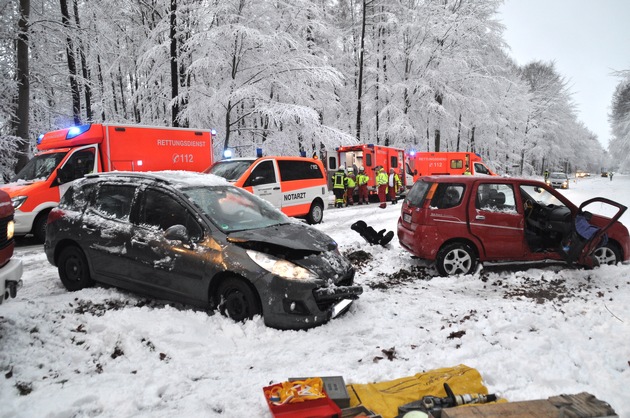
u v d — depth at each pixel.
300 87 18.02
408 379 3.29
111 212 5.49
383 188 18.17
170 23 15.91
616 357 3.80
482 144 39.69
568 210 6.62
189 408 3.00
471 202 6.51
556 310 4.97
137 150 10.91
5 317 4.37
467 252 6.54
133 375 3.44
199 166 12.49
